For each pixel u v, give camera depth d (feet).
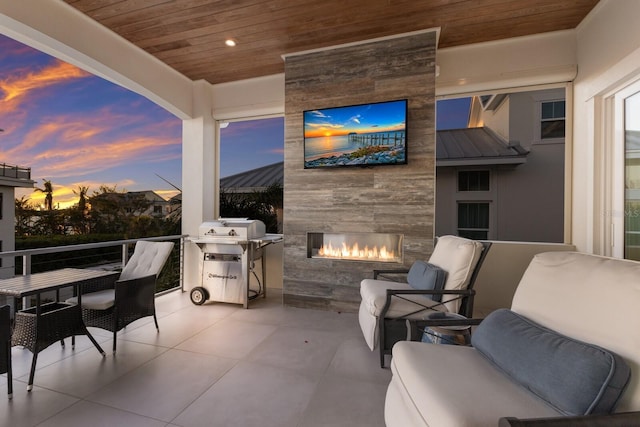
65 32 8.50
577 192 9.80
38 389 5.82
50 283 6.51
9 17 7.30
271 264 13.65
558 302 4.17
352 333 8.73
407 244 10.05
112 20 9.30
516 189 13.75
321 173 10.95
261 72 12.79
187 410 5.25
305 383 6.12
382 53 10.27
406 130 9.84
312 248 11.38
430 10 8.89
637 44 7.20
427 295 7.25
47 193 27.86
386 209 10.27
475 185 14.29
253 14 9.07
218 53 11.26
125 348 7.68
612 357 3.03
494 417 3.02
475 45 10.65
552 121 13.21
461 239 7.68
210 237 11.30
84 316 7.67
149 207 27.20
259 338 8.36
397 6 8.71
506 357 3.91
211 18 9.25
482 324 4.80
